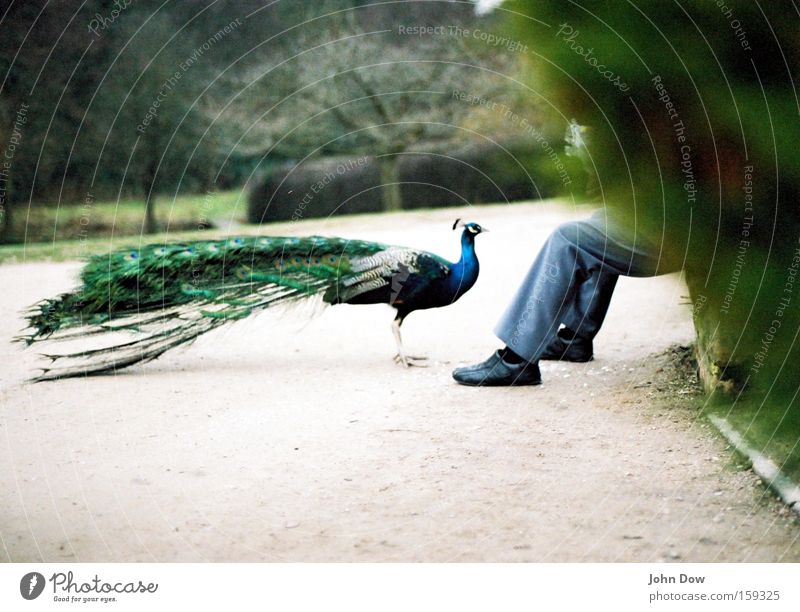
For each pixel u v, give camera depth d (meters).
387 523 4.19
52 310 7.61
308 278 7.66
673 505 4.28
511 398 6.26
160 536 4.08
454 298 7.41
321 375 7.14
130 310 7.69
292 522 4.21
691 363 6.69
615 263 6.02
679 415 5.64
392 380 6.92
